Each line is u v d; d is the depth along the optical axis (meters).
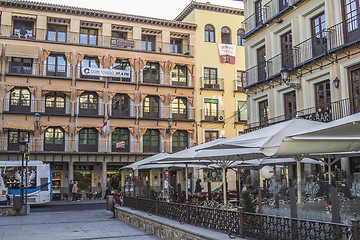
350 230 5.71
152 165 22.52
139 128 37.81
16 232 12.92
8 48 33.78
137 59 38.62
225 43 42.44
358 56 17.64
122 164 38.91
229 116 41.34
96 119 36.53
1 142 33.28
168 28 40.34
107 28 38.03
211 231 9.03
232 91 41.84
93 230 13.45
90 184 37.09
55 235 12.22
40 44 35.28
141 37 39.81
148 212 13.53
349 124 6.20
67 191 35.84
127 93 37.78
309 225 6.57
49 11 36.00
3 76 33.94
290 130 8.02
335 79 18.73
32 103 34.62
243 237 7.96
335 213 6.38
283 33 23.33
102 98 37.00
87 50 37.06
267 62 24.05
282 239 7.08
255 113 26.20
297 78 21.69
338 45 18.77
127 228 14.01
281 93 23.53
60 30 37.19
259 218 7.65
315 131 6.75
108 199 18.23
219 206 15.46
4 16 34.59
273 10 24.09
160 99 39.44
